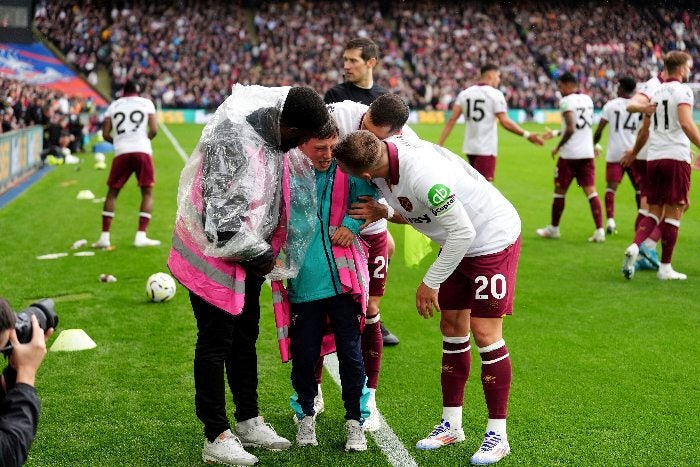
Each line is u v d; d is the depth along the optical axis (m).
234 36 38.78
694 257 8.27
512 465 3.62
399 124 3.88
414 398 4.48
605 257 8.37
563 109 9.07
